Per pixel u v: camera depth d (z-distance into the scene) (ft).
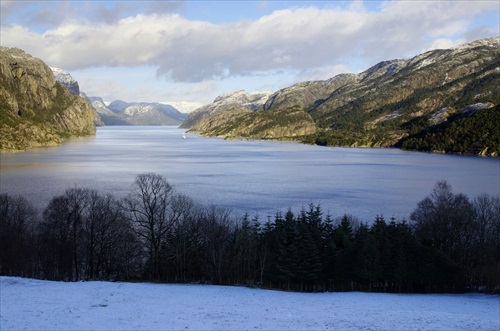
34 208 361.92
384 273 230.07
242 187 526.98
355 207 414.21
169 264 243.81
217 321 142.10
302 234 237.45
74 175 597.11
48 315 141.69
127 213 332.39
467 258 258.16
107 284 200.95
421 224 287.07
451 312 168.55
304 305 176.04
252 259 242.58
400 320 148.87
